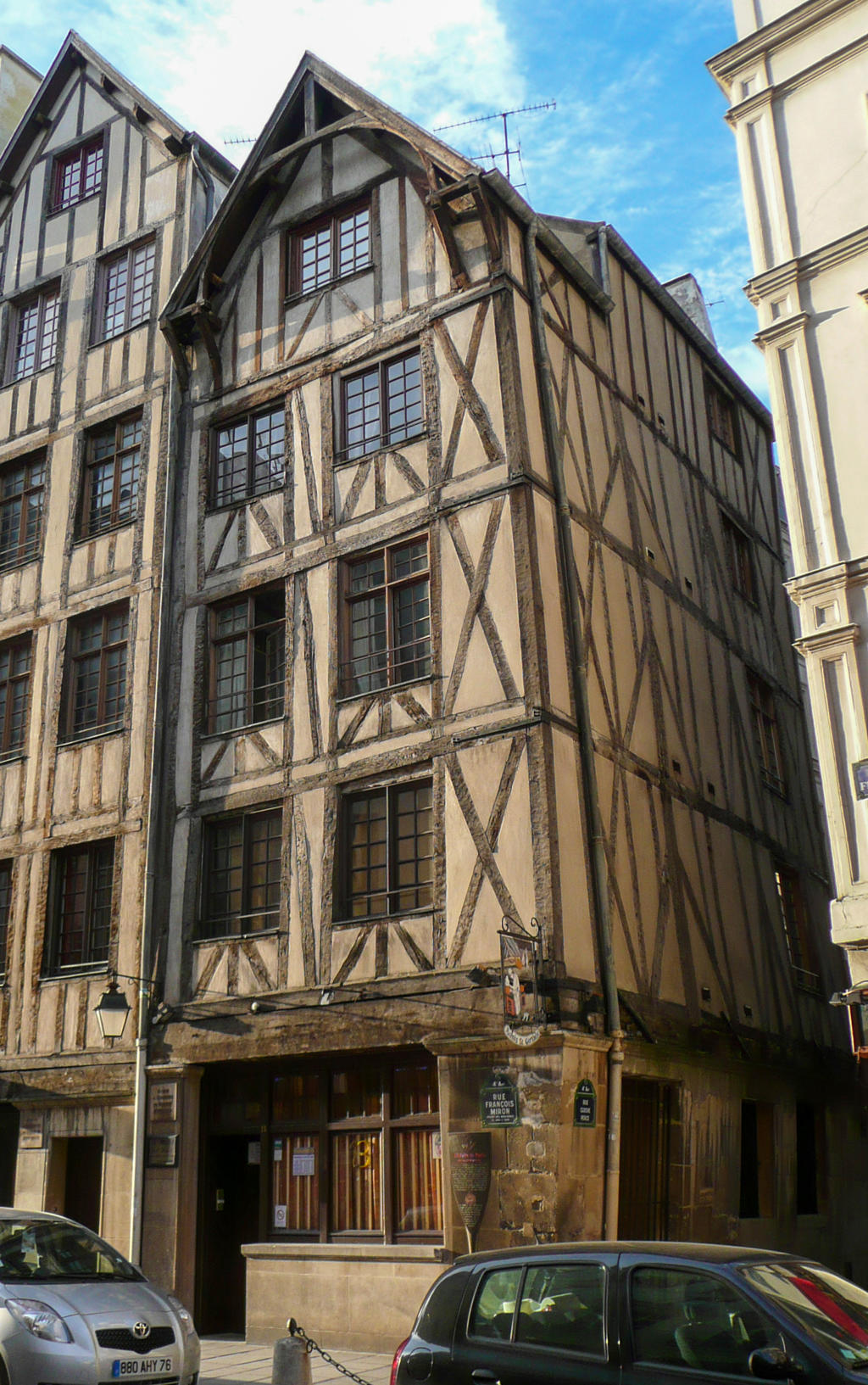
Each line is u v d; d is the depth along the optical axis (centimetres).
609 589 1288
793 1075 1434
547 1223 944
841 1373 434
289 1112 1163
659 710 1333
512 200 1257
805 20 1168
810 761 1775
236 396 1430
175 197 1600
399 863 1145
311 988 1143
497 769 1090
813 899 1634
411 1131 1077
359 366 1332
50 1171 1289
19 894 1421
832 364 1074
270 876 1234
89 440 1584
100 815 1378
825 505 1045
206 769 1303
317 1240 1102
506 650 1119
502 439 1188
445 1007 1048
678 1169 1143
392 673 1204
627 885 1161
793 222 1135
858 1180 1564
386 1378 882
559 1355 507
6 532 1636
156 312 1557
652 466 1490
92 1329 705
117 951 1304
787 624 1833
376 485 1270
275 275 1447
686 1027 1194
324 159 1445
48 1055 1323
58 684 1476
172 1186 1175
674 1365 475
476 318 1248
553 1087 971
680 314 1666
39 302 1722
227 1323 1167
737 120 1195
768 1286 483
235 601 1355
